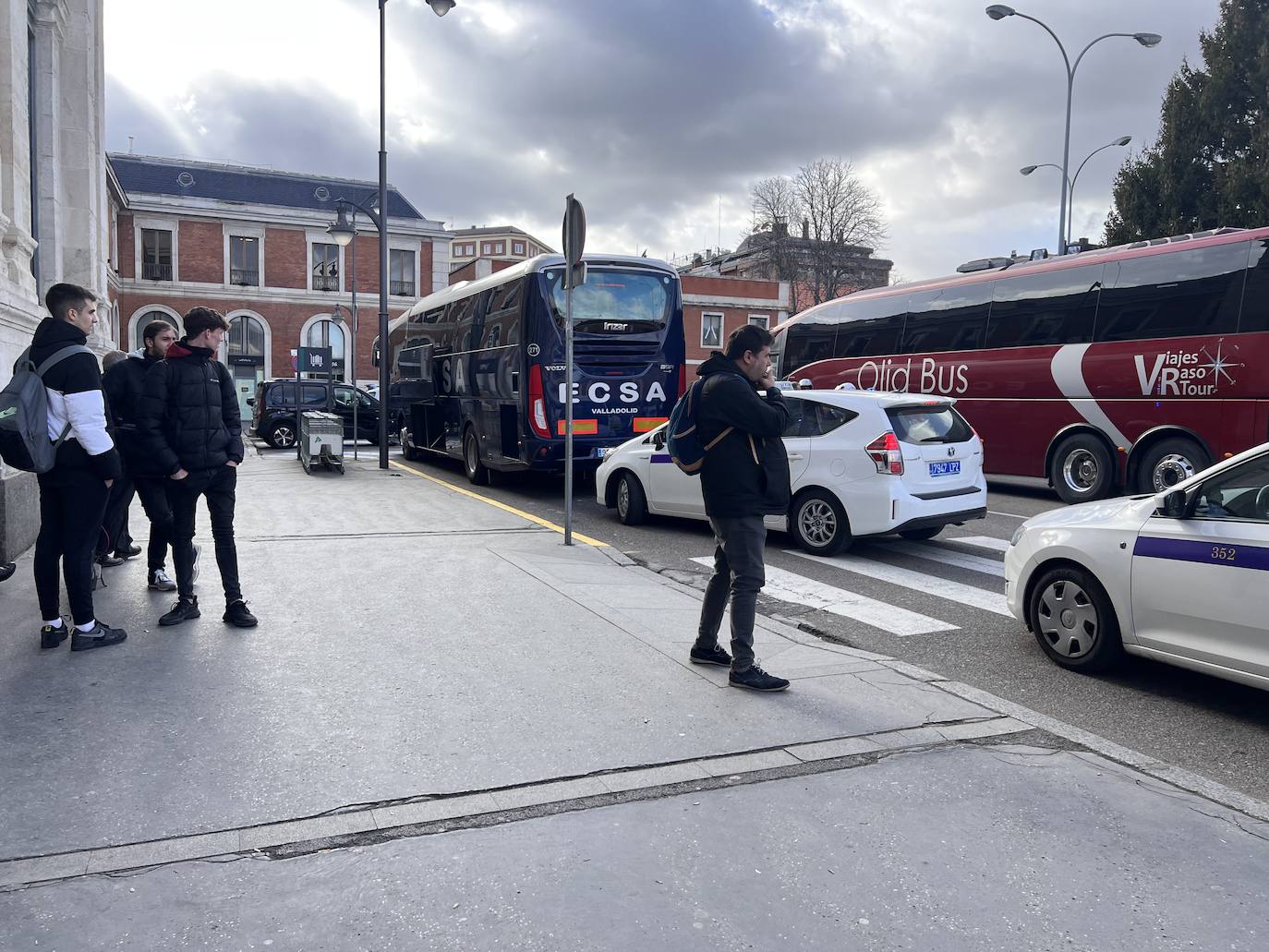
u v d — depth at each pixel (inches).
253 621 217.2
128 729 154.4
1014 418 538.0
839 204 2084.2
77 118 502.0
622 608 242.5
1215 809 136.0
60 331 189.8
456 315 628.7
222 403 216.5
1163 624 191.0
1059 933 104.9
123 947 98.4
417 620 225.6
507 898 109.2
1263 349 418.9
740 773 144.4
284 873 113.3
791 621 256.4
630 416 509.0
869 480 327.9
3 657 190.4
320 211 1776.6
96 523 195.0
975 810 134.2
